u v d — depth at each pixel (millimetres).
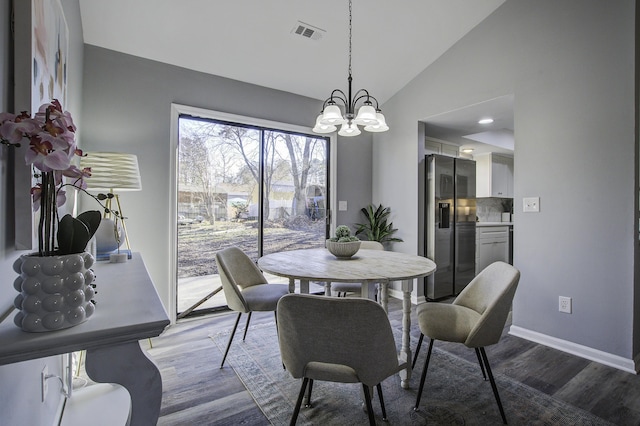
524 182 2619
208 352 2352
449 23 2893
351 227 4059
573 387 1900
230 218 3273
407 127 3707
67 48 1683
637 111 2102
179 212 2998
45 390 1245
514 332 2678
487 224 4633
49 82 1208
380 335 1149
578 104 2322
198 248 3096
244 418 1639
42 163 770
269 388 1901
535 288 2555
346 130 2312
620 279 2139
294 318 1181
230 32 2641
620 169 2137
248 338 2598
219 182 3205
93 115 2529
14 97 890
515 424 1577
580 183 2312
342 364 1194
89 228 949
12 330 773
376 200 4180
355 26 2768
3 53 834
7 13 862
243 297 2041
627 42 2105
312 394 1847
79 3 2197
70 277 804
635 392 1850
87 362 800
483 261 4574
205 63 2945
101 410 1601
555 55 2441
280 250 3584
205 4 2357
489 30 2865
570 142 2361
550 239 2471
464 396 1813
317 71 3285
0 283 829
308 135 3799
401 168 3809
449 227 3891
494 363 2191
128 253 2043
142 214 2730
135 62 2711
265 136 3490
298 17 2584
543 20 2514
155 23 2461
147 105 2758
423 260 2072
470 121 3553
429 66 3412
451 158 3867
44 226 903
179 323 2906
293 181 3684
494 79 2830
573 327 2348
